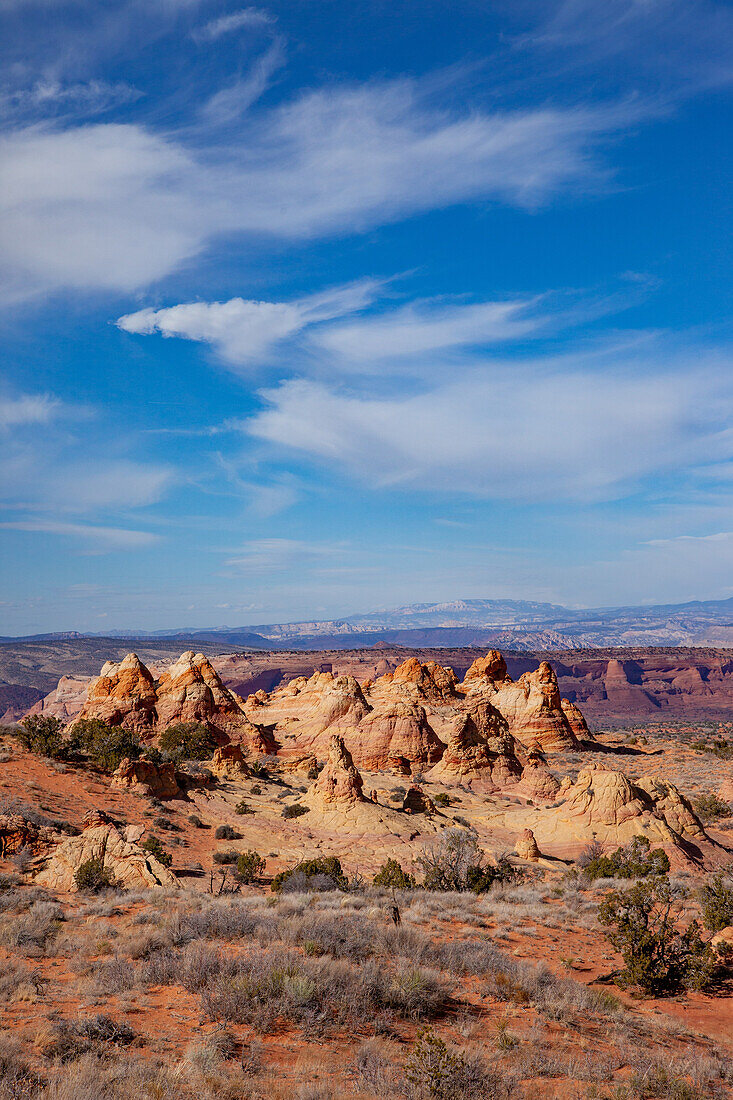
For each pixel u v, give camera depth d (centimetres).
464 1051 1122
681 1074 1181
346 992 1294
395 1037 1207
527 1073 1114
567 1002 1472
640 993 1675
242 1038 1134
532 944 2003
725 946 1967
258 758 7700
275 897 2603
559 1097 1038
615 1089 1084
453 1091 991
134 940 1656
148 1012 1237
